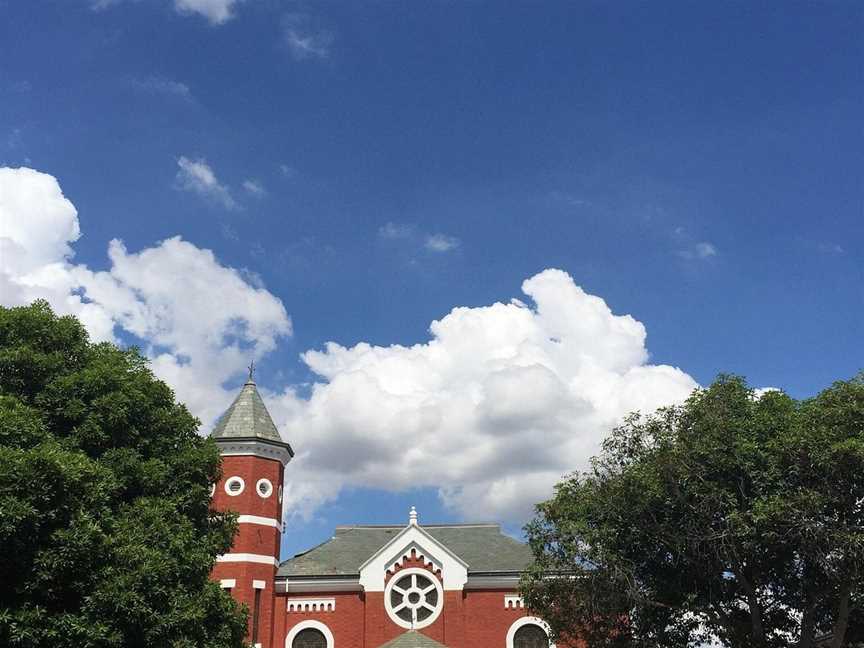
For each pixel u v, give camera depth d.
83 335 30.97
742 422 31.25
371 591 47.62
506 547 51.59
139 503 27.39
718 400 32.28
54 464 21.05
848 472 28.09
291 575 48.38
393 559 48.28
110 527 24.19
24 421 22.81
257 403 51.09
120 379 29.33
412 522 49.09
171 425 31.41
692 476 31.00
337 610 47.88
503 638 46.84
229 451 48.56
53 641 21.02
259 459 48.72
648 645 32.75
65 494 21.59
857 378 30.39
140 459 29.33
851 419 28.52
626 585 32.25
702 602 32.22
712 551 30.89
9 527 19.59
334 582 48.25
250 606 45.44
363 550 51.81
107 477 25.83
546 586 35.06
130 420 29.42
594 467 34.59
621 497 32.50
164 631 24.20
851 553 27.70
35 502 20.75
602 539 32.28
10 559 20.62
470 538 53.22
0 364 27.62
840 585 29.59
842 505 29.12
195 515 31.34
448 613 46.91
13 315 29.05
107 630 21.78
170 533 26.83
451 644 46.19
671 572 33.09
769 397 32.72
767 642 31.36
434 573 47.97
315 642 47.34
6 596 21.12
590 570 33.09
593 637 34.44
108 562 23.00
